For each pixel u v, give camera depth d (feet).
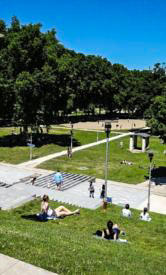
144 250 42.24
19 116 170.91
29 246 27.17
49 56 174.09
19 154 159.02
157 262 34.40
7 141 187.11
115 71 352.08
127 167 140.97
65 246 29.76
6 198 72.84
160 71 284.20
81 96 293.84
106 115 363.15
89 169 136.56
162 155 169.89
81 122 294.66
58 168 136.46
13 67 172.76
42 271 22.90
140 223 60.75
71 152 157.99
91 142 198.08
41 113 180.45
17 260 24.00
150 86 284.61
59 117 304.50
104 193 92.84
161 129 108.47
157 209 93.45
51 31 200.95
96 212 66.03
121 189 112.47
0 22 177.27
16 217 50.21
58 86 180.55
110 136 220.84
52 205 70.33
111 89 319.27
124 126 280.10
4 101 165.89
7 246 26.21
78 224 54.08
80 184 117.39
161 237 52.90
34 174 126.72
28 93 164.14
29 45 168.96
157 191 111.04
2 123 263.29
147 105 290.35
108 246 36.11
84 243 33.96
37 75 164.76
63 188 111.04
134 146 186.80
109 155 164.96
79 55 306.14
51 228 42.14
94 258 27.89
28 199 73.36
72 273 23.30
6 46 177.37
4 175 123.13
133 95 305.73
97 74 306.96
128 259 31.55
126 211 66.69
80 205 82.33
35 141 188.14
